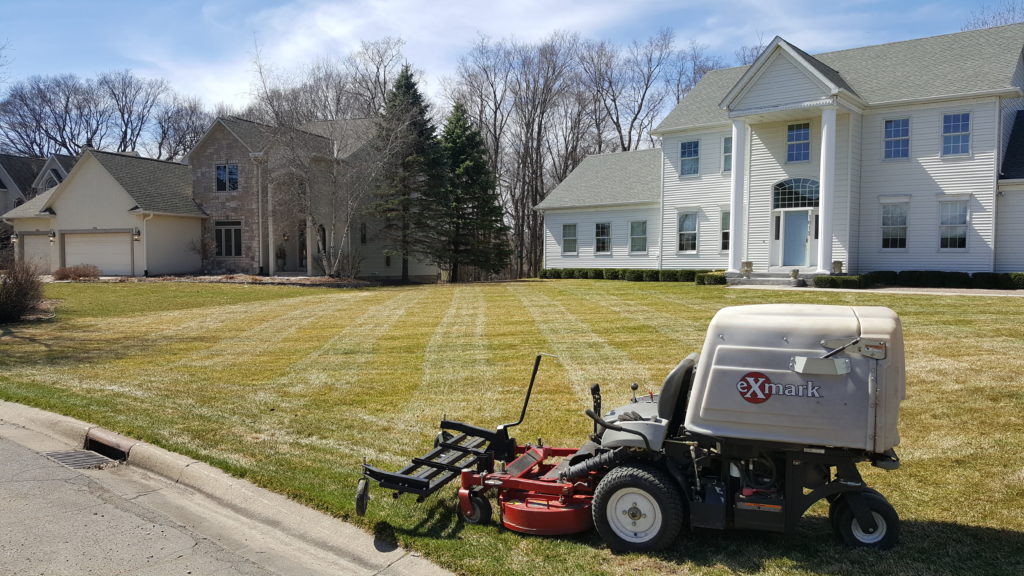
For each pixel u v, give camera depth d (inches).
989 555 167.6
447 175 1386.6
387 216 1349.7
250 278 1193.4
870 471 230.5
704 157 1090.1
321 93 1587.1
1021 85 929.5
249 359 472.1
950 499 204.8
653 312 648.4
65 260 1385.3
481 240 1483.8
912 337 474.6
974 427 275.0
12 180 1941.4
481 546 180.7
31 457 268.5
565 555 173.8
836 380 157.9
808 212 957.8
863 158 938.7
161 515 211.3
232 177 1376.7
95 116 2827.3
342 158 1314.0
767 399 163.0
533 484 190.1
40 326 666.2
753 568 163.6
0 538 189.8
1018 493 208.1
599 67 2064.5
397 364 440.8
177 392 366.6
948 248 884.0
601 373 393.1
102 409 324.8
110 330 634.8
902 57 982.4
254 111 1673.2
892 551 170.4
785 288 861.8
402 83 1358.3
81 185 1352.1
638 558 170.6
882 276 898.1
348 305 836.0
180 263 1374.3
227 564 176.9
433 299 879.1
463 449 218.8
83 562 175.6
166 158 2935.5
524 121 2064.5
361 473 235.3
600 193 1254.3
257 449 262.4
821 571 161.2
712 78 1173.7
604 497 175.6
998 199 860.0
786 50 901.2
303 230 1427.2
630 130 2126.0
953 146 877.2
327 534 193.8
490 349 484.1
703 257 1098.1
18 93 2669.8
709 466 182.7
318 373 417.1
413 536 187.8
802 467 167.8
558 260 1305.4
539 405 325.7
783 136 972.6
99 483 239.9
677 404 187.8
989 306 621.3
